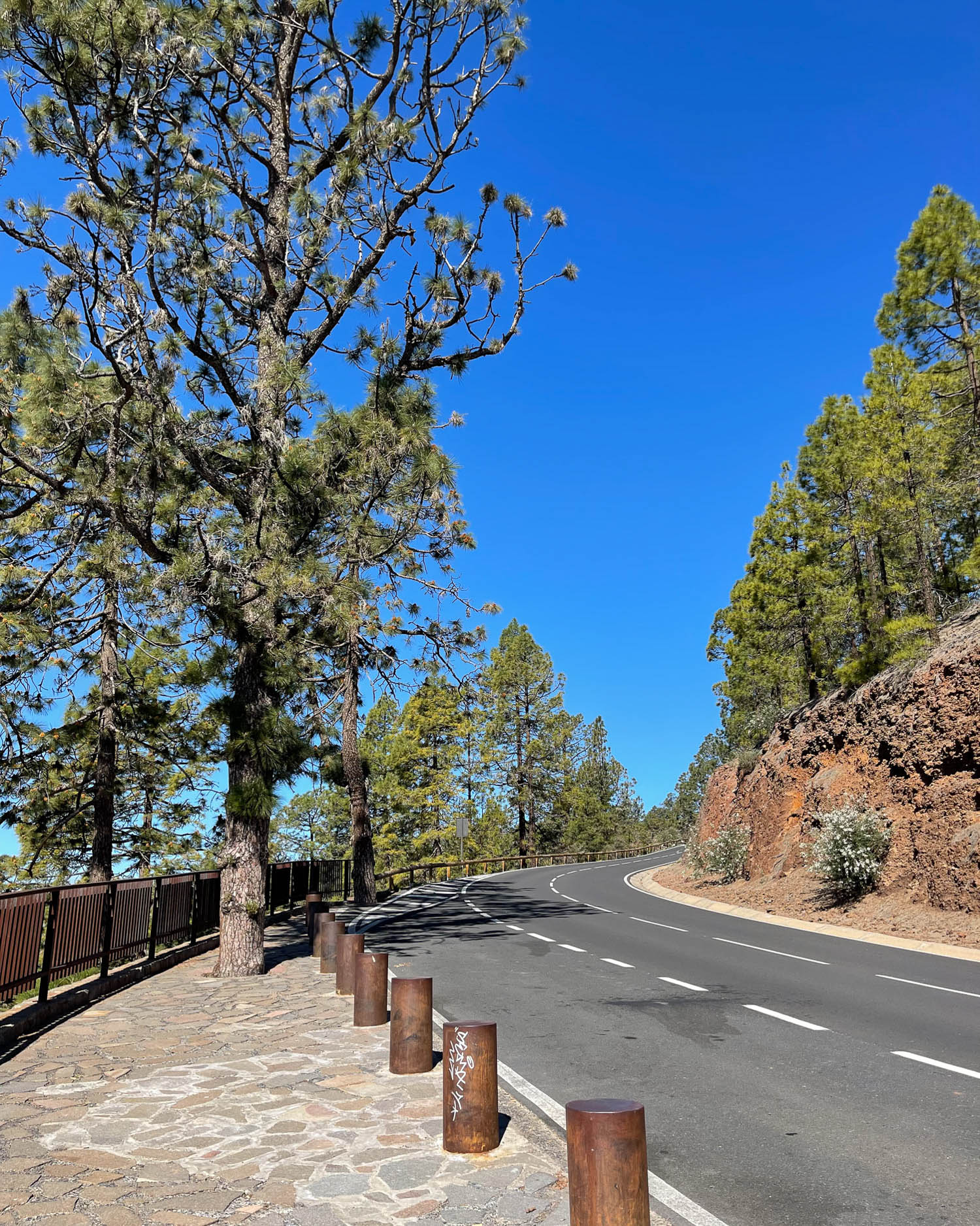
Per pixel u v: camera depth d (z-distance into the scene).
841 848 18.44
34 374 10.23
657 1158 4.77
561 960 12.98
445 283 12.87
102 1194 4.23
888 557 24.69
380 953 8.60
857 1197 4.19
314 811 61.91
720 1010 8.94
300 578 11.34
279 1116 5.49
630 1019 8.58
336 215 12.98
